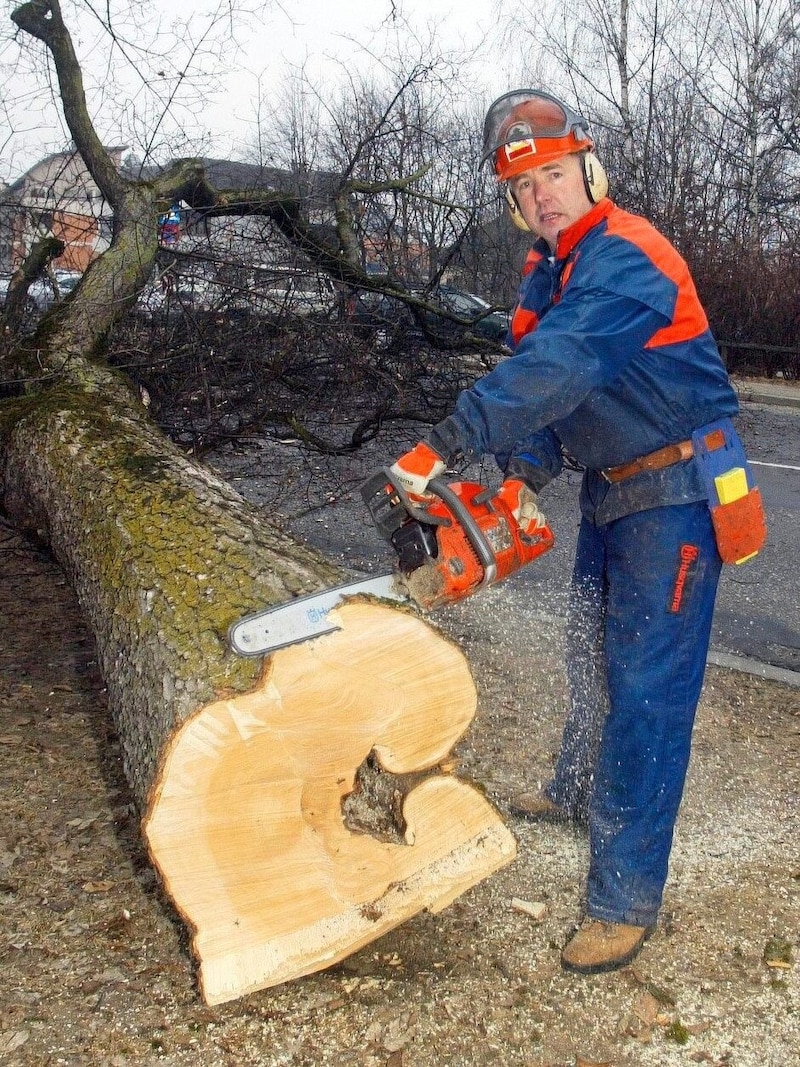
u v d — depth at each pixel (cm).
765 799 293
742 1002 211
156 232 448
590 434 218
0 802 282
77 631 418
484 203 547
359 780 212
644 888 220
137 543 251
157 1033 201
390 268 520
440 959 223
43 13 465
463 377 518
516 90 216
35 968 217
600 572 247
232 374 467
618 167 1420
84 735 326
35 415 352
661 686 217
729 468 215
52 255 466
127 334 447
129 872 252
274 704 183
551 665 390
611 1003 211
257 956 196
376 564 524
